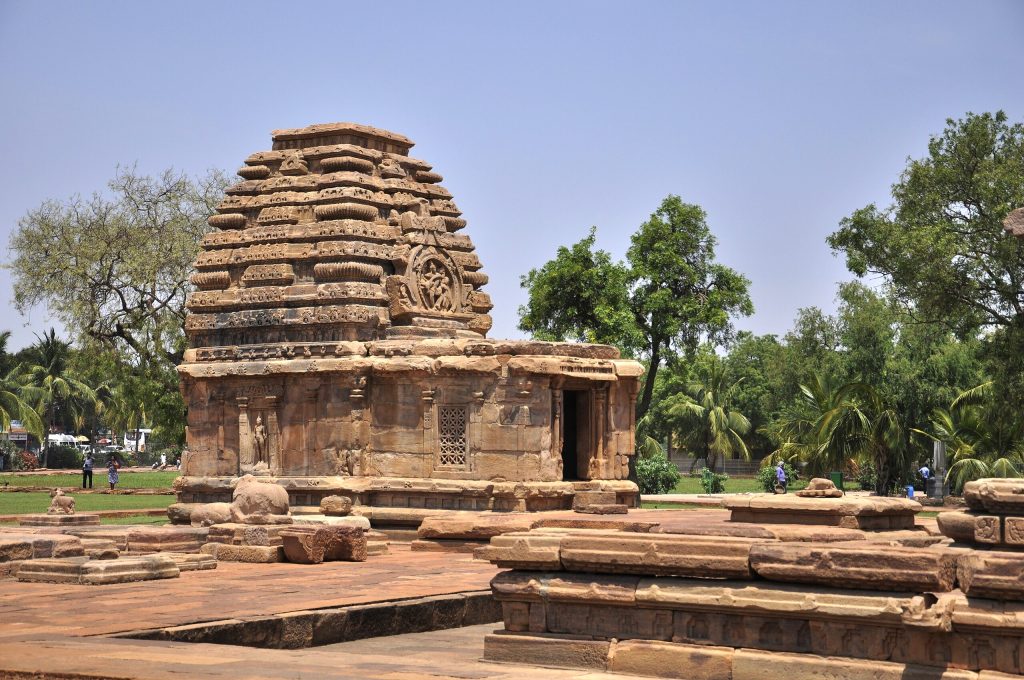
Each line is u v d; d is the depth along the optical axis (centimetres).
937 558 1070
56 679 975
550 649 1213
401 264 2945
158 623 1317
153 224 5428
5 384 9775
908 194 3959
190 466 2995
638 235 4997
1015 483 1162
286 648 1401
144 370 5381
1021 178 3716
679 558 1180
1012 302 3778
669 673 1152
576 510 2494
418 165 3194
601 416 2803
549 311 4978
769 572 1136
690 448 8381
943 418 4822
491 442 2628
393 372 2722
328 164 3031
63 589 1670
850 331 6312
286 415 2861
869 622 1079
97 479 6625
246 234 3027
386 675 1024
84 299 5344
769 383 7888
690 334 5031
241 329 2958
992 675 1024
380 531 2659
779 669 1106
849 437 4547
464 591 1689
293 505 2809
